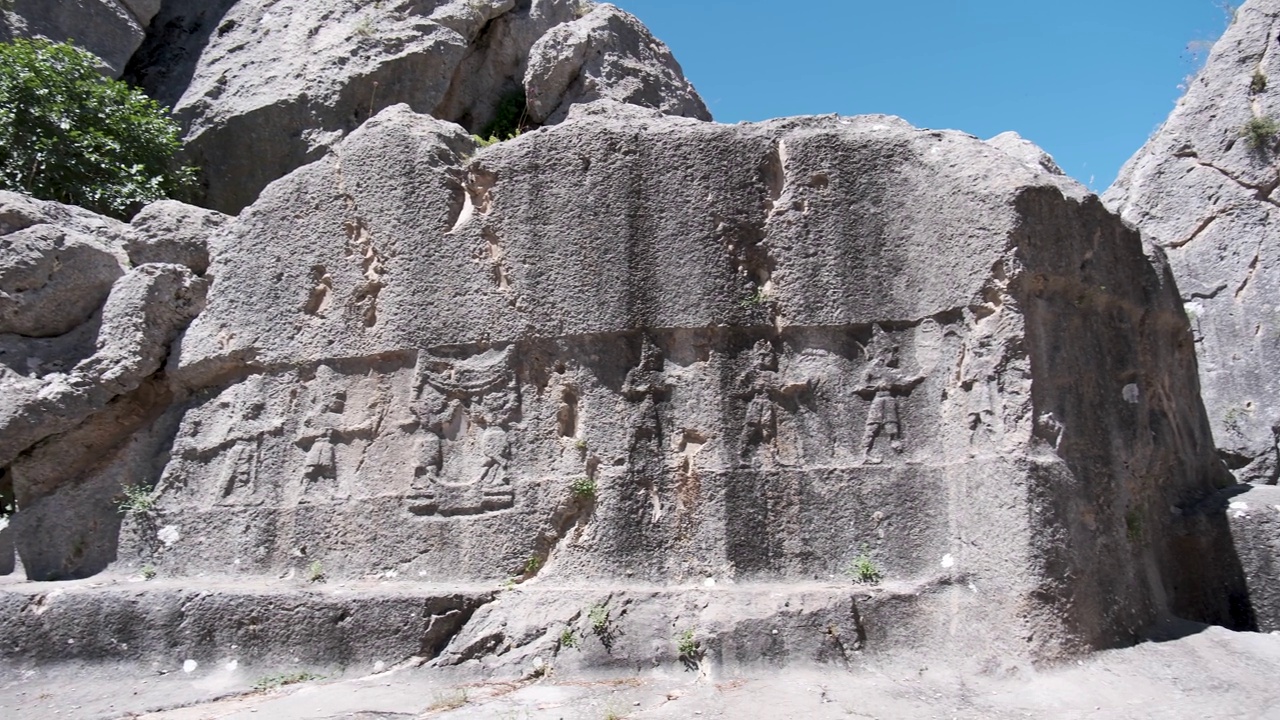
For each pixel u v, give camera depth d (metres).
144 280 8.94
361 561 7.93
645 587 7.29
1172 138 13.10
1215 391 11.88
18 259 8.96
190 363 8.81
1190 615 7.94
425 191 8.40
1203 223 12.56
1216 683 6.36
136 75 15.16
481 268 8.15
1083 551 6.93
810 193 7.86
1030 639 6.57
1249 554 7.90
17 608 7.80
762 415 7.60
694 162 7.95
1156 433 8.12
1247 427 11.56
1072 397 7.29
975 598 6.87
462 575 7.69
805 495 7.46
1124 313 7.96
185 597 7.68
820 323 7.68
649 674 6.88
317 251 8.70
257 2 15.59
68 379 8.70
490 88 15.27
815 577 7.32
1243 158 12.48
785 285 7.77
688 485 7.52
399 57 14.23
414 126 8.67
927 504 7.32
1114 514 7.27
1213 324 12.16
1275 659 6.76
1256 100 12.64
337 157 8.80
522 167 8.20
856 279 7.72
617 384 7.75
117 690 7.32
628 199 7.95
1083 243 7.59
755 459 7.55
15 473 8.86
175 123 13.76
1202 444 8.88
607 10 15.01
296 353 8.57
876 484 7.41
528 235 8.08
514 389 7.93
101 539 8.72
